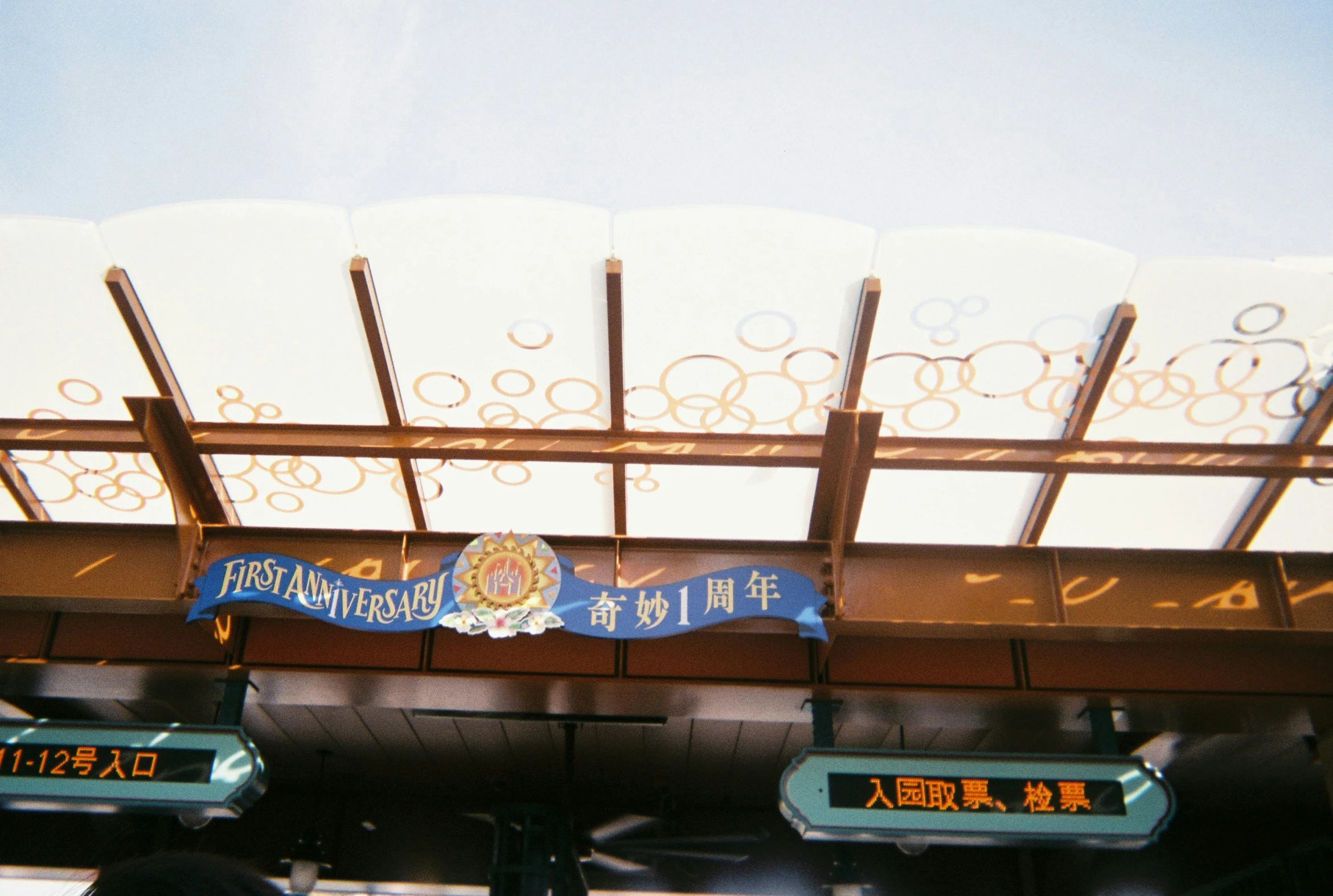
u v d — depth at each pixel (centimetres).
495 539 839
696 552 889
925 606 881
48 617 927
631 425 984
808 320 891
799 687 900
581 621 811
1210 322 885
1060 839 805
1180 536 1052
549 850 1104
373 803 1391
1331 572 905
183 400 954
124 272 875
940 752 841
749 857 1358
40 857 1275
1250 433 978
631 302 883
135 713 1183
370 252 862
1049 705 920
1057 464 926
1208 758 1188
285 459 1010
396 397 945
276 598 820
